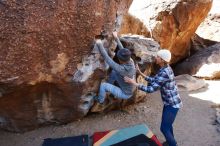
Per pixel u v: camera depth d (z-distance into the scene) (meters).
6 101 5.05
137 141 5.09
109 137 5.19
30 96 5.15
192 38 10.72
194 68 9.00
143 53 6.11
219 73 8.55
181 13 8.57
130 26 7.74
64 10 4.63
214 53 9.26
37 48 4.62
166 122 4.83
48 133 5.60
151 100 6.98
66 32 4.78
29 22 4.40
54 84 5.12
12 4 4.25
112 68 5.31
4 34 4.32
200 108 6.77
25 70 4.65
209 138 5.66
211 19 11.47
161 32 8.41
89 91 5.55
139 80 6.25
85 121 5.97
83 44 5.05
